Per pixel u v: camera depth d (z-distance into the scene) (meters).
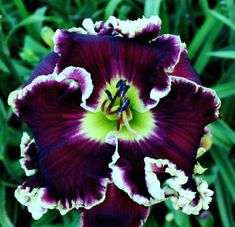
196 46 0.57
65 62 0.39
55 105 0.40
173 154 0.40
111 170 0.39
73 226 0.51
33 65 0.60
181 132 0.40
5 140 0.54
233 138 0.53
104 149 0.40
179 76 0.42
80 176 0.40
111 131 0.40
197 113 0.40
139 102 0.41
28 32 0.62
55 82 0.39
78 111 0.41
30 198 0.40
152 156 0.40
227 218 0.53
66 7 0.64
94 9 0.63
